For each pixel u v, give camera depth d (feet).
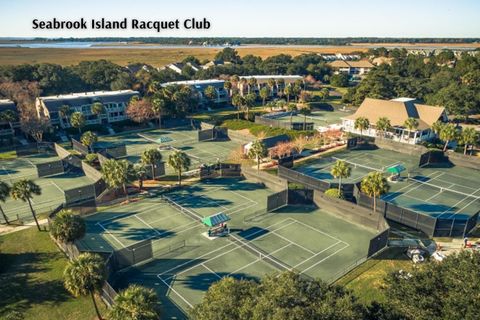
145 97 404.36
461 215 182.70
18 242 161.89
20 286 132.36
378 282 132.36
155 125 374.84
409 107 322.14
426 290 92.48
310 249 155.12
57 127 350.02
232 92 474.49
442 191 211.41
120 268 140.87
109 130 351.87
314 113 430.20
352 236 164.96
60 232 134.92
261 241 161.38
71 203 192.95
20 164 263.90
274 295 80.89
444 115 319.68
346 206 178.70
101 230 172.35
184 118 395.55
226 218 168.25
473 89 383.86
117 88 464.65
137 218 183.62
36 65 468.75
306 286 87.66
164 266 144.25
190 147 301.02
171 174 239.91
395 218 175.32
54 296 126.82
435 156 257.75
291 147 263.29
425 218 163.22
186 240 162.81
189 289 130.62
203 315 83.30
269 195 197.88
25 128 302.86
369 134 327.67
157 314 92.43
